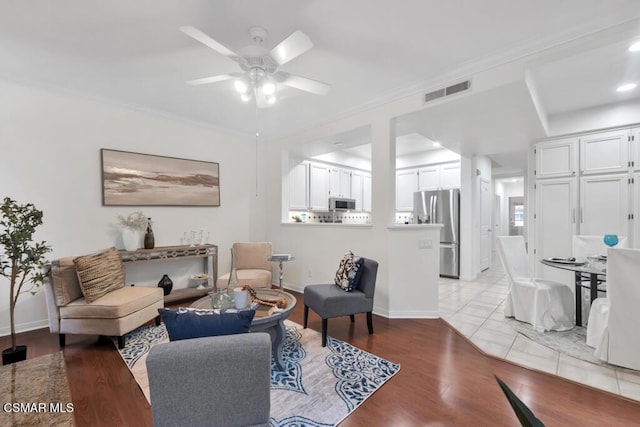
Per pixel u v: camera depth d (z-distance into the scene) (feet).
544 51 7.55
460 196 17.43
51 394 5.23
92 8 6.33
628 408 5.82
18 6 6.24
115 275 9.77
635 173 11.34
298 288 14.97
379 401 6.09
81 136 10.87
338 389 6.49
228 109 12.44
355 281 9.47
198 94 10.91
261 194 16.89
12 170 9.59
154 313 9.74
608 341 7.41
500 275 18.71
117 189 11.64
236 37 7.38
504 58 8.07
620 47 7.61
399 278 11.14
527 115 10.39
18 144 9.67
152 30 7.11
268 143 16.83
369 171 23.68
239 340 4.05
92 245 11.11
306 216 19.86
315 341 8.96
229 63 8.66
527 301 10.33
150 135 12.63
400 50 8.00
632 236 11.37
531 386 6.58
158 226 12.91
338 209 20.18
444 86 9.37
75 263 8.54
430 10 6.46
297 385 6.64
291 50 6.25
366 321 10.28
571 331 9.64
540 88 10.27
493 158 20.18
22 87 9.71
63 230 10.50
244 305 7.75
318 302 9.05
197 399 3.89
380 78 9.61
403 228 11.04
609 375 6.99
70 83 10.03
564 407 5.87
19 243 7.57
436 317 11.04
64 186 10.53
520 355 8.03
